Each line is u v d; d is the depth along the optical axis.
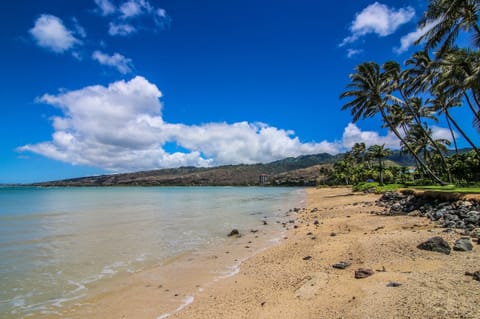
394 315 5.43
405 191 26.41
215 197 67.25
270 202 48.19
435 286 6.50
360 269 8.19
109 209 36.69
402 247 10.23
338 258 10.38
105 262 12.11
